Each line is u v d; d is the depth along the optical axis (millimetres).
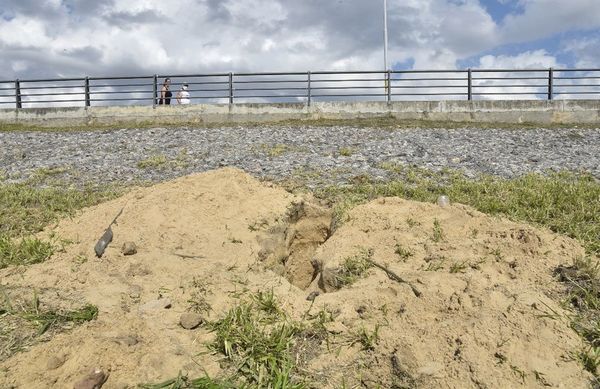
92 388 3418
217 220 6254
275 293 4750
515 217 6531
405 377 3596
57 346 3877
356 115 18734
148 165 10781
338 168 9852
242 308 4406
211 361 3836
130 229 5887
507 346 3697
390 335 3975
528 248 5098
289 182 8711
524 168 10000
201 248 5691
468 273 4742
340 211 6660
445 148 12164
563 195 7293
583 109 18312
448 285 4484
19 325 4238
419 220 5926
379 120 18203
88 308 4441
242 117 18891
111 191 8680
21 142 14281
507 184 8219
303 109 18812
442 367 3604
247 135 14164
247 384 3613
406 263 5105
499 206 6934
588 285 4508
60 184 9445
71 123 19281
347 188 8219
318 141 13117
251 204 6695
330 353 3918
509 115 18391
